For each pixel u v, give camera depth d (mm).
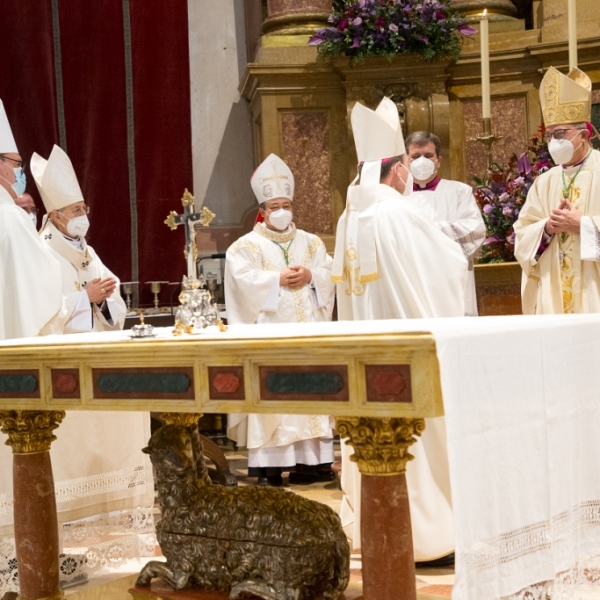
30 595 4656
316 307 8641
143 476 6145
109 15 10820
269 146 10523
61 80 10656
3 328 5914
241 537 4301
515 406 3428
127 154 10898
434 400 3035
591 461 3945
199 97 11711
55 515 4742
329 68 10438
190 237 4469
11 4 10414
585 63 10102
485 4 10789
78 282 7035
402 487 3398
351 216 5785
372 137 5848
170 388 3719
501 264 8609
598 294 6793
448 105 10289
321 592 4277
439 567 5547
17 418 4582
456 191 8625
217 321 4367
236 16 11852
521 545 3416
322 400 3283
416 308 5461
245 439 8648
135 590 4566
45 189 6961
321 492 7988
